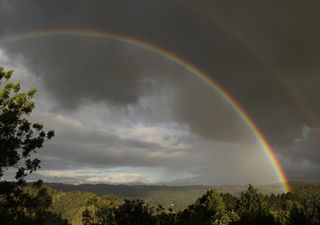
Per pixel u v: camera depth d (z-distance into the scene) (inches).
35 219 882.1
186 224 1092.5
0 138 856.9
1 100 906.7
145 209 818.8
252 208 1594.5
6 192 847.7
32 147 901.2
